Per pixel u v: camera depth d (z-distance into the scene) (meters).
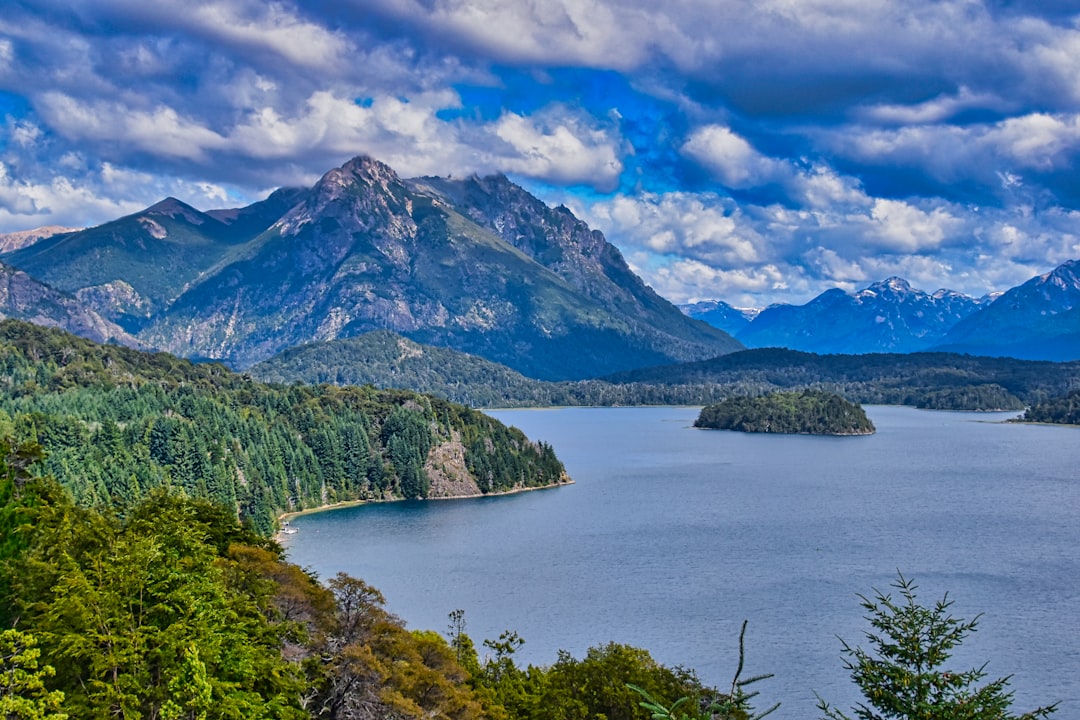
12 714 60.03
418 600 182.88
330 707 90.44
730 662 144.12
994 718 43.81
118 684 70.00
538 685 106.75
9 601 86.50
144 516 122.44
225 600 86.06
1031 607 173.25
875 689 46.62
